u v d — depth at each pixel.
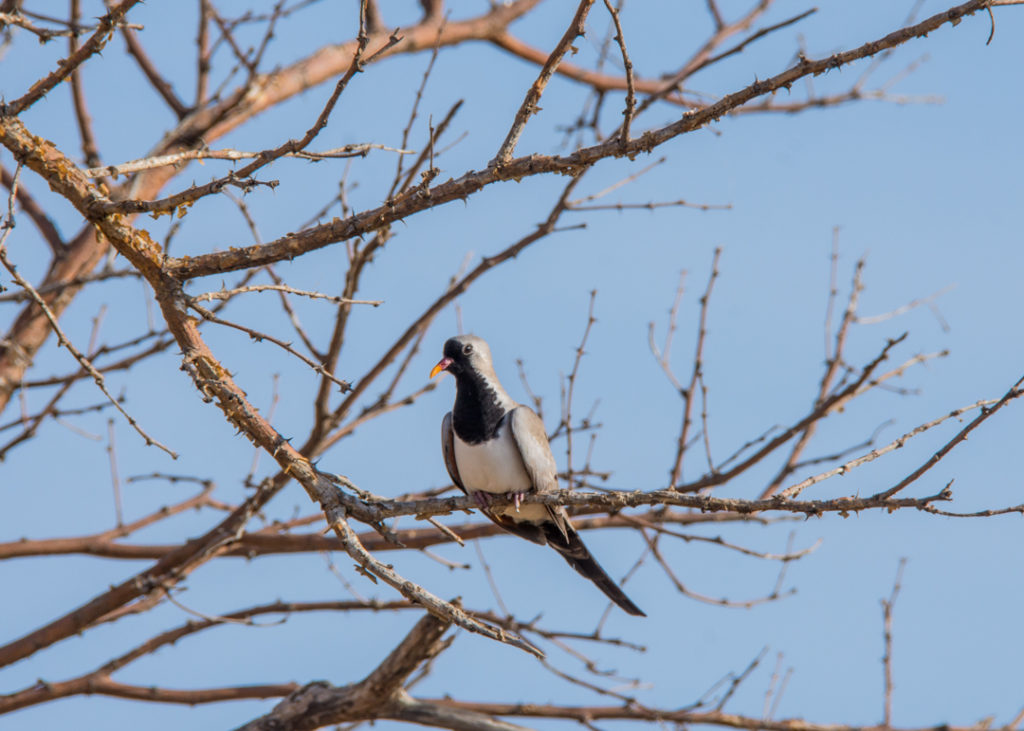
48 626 12.09
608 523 13.21
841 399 12.74
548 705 13.05
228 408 8.36
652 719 13.05
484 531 13.05
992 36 7.44
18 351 12.39
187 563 12.25
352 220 8.50
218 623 12.26
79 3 12.70
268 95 14.84
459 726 12.25
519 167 8.15
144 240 8.67
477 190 8.30
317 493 8.34
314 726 11.59
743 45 11.88
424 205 8.35
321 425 12.30
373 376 12.66
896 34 7.50
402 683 11.45
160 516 13.64
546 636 12.77
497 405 10.69
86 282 11.66
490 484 10.68
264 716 11.66
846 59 7.58
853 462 8.00
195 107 14.41
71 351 7.93
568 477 12.65
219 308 11.35
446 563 11.62
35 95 8.52
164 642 12.42
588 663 12.77
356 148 8.52
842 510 7.54
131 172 8.35
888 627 13.69
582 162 8.01
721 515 13.19
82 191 8.56
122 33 14.15
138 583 12.09
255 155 8.80
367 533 13.02
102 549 13.09
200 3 14.30
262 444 8.38
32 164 8.52
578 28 8.14
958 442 7.37
